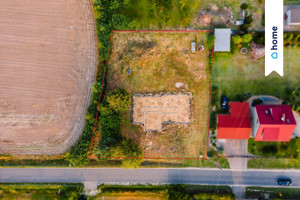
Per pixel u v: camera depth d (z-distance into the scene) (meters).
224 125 33.97
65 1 38.44
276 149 35.34
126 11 37.00
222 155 36.50
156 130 37.44
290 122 30.95
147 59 37.09
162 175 37.66
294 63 35.47
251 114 35.16
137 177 38.09
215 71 36.31
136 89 37.59
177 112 37.09
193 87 36.75
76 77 38.56
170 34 36.75
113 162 37.91
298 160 35.53
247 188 36.31
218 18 35.88
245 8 35.34
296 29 35.16
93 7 37.81
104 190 38.12
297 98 35.25
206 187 36.81
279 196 35.81
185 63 36.81
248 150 36.16
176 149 37.28
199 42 36.31
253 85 35.78
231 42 35.09
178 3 36.09
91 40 38.22
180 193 35.47
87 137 37.38
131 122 37.78
